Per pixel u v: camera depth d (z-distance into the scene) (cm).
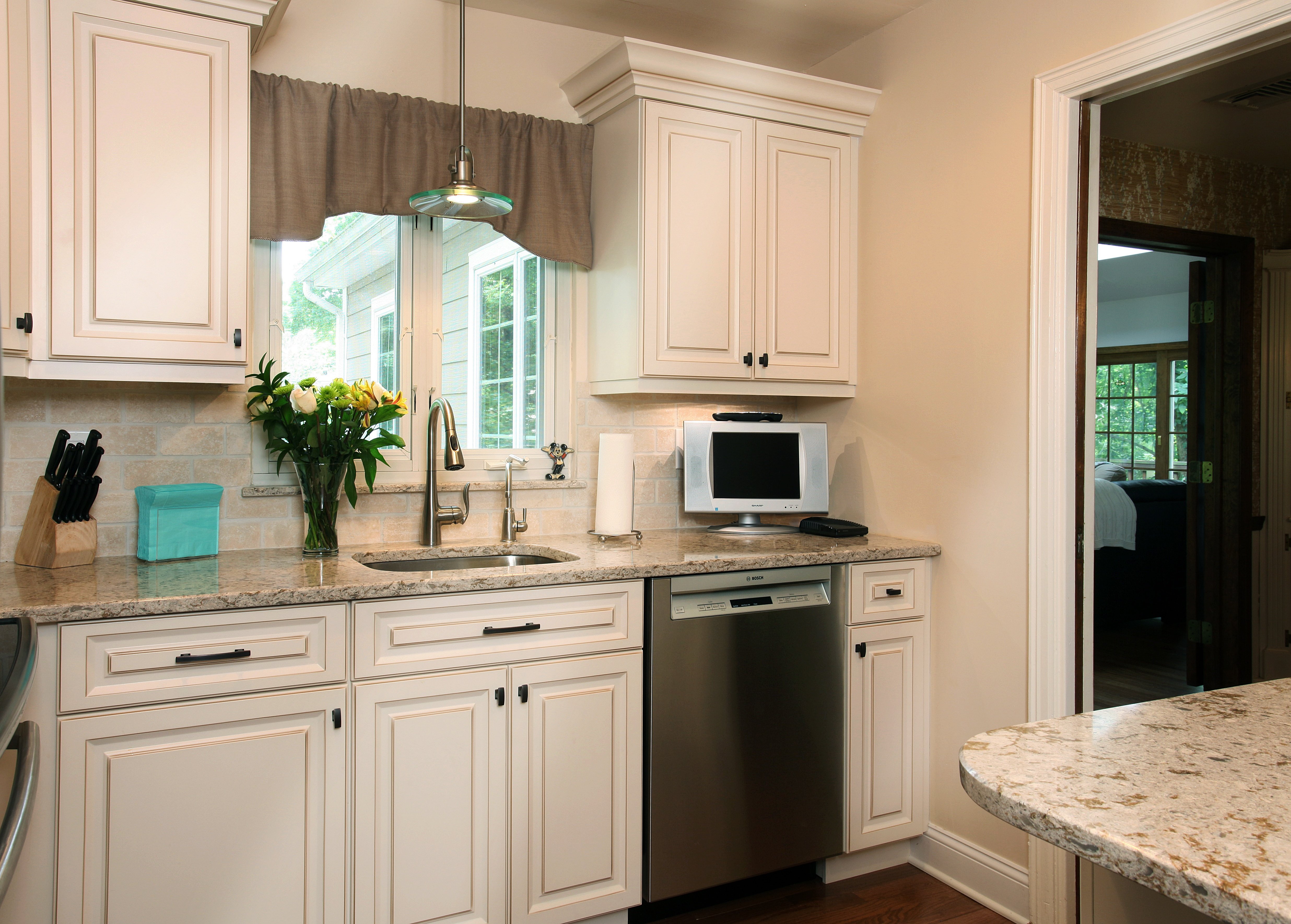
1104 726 105
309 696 181
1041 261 228
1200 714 109
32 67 185
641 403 294
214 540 226
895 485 277
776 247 275
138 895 167
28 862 158
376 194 246
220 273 204
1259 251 386
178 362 202
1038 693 228
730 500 283
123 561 215
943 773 255
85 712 162
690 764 221
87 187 191
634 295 256
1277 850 72
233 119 205
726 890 245
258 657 176
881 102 283
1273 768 90
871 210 287
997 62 242
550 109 278
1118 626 533
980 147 247
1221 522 380
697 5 268
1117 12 212
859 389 292
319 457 224
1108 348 788
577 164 276
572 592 207
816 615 239
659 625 217
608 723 213
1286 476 392
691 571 220
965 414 251
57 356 189
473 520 269
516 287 278
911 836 256
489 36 269
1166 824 77
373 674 187
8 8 173
